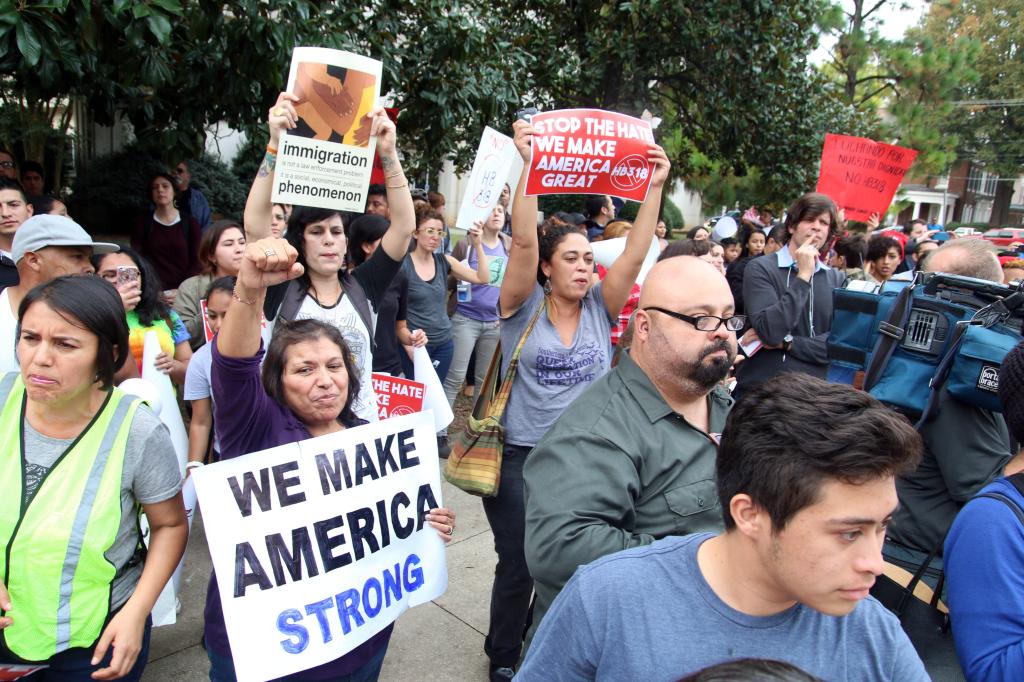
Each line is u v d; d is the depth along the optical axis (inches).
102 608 76.9
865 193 270.2
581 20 406.0
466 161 373.1
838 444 43.2
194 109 211.5
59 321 73.2
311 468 86.9
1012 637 61.5
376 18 234.1
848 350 112.7
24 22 152.3
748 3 366.6
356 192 114.2
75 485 76.2
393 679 123.1
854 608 48.7
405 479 94.4
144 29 161.6
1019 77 1478.8
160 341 139.3
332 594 86.0
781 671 37.0
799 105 460.4
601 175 123.6
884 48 706.8
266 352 90.3
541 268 123.6
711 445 78.7
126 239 438.3
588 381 120.0
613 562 53.7
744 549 49.4
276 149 107.6
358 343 125.0
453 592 150.4
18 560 73.9
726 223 398.0
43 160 383.9
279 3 184.2
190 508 125.6
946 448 92.6
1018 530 64.1
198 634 130.9
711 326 75.2
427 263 220.5
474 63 263.6
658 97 452.8
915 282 106.3
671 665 49.7
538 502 73.5
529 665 55.6
